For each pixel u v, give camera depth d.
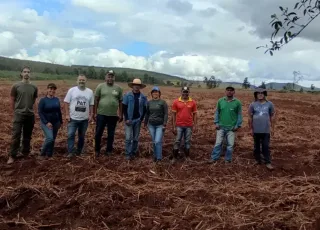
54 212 6.36
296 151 11.52
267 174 8.98
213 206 6.58
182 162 9.68
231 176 8.56
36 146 10.70
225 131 9.81
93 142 10.67
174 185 7.62
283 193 7.27
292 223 5.93
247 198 7.05
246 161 10.03
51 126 9.37
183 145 10.91
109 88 9.55
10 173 8.25
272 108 9.54
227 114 9.72
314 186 7.66
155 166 8.88
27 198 6.85
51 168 8.44
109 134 9.73
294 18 3.55
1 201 6.74
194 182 7.93
